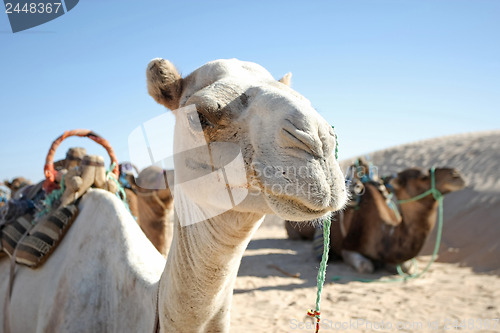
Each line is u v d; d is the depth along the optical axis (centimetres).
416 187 849
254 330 598
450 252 1123
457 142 2781
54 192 379
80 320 299
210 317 228
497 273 924
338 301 744
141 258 297
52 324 312
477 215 1280
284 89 213
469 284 840
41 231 353
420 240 874
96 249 322
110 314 294
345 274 951
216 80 222
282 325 620
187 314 224
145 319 260
